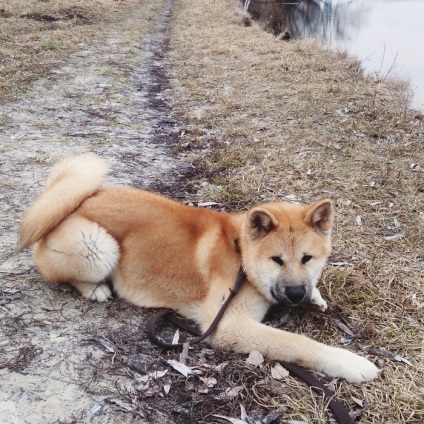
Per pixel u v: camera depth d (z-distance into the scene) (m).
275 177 2.00
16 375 0.98
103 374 1.00
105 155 2.20
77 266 1.19
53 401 0.93
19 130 2.45
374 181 1.94
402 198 1.80
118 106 2.96
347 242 1.53
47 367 1.01
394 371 1.04
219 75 3.71
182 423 0.91
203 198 1.83
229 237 1.18
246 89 3.28
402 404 0.96
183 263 1.17
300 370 1.04
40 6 6.06
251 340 1.08
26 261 1.38
